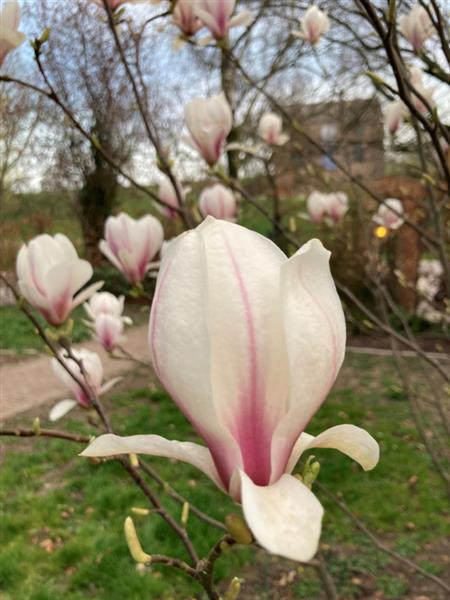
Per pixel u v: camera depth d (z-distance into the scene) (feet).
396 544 13.85
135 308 42.34
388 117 8.14
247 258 1.95
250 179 31.81
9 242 39.73
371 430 19.97
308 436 2.19
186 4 6.78
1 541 14.44
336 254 28.37
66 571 13.38
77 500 16.46
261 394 1.92
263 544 1.55
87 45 12.31
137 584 12.58
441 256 7.39
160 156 6.23
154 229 7.13
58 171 39.88
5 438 20.94
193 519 14.53
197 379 1.86
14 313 40.09
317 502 1.73
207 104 6.95
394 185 20.42
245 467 1.93
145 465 5.06
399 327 29.99
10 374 29.58
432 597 12.12
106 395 25.32
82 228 43.60
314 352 1.91
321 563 4.92
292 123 7.54
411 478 16.30
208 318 1.85
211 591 2.90
